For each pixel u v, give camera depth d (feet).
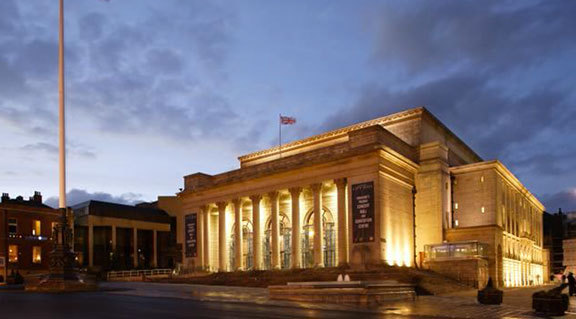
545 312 98.78
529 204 344.49
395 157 234.38
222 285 227.20
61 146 159.94
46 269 323.16
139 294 143.23
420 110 266.57
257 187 278.87
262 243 286.66
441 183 249.75
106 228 414.00
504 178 275.39
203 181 318.45
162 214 451.53
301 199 271.69
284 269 251.60
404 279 186.60
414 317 91.91
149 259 434.30
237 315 87.92
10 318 78.74
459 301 130.93
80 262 391.86
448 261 217.56
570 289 154.30
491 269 230.48
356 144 237.86
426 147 255.50
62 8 165.68
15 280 237.86
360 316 90.74
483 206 253.85
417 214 252.01
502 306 115.65
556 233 509.76
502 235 251.19
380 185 224.33
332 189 261.44
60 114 160.25
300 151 310.86
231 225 305.12
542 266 378.32
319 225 245.65
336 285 123.34
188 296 137.80
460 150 323.57
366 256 221.05
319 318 85.25
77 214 402.52
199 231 311.47
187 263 314.96
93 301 114.93
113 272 320.29
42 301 113.19
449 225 254.47
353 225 228.22
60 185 159.53
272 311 97.19
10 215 312.71
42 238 324.60
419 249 247.29
